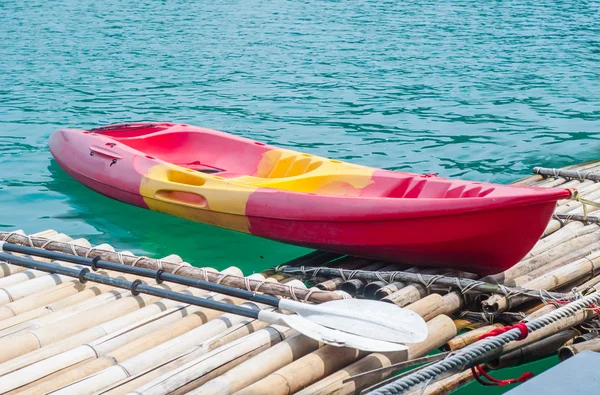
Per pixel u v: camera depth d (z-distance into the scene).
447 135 9.96
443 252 5.07
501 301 4.50
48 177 8.45
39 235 5.62
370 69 13.91
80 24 18.67
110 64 14.42
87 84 12.90
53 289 4.67
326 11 20.64
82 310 4.41
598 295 4.30
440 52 15.43
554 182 7.33
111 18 19.55
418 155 9.14
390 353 3.91
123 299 4.52
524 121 10.59
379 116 10.87
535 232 4.84
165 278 4.59
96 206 7.53
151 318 4.25
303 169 6.66
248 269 6.12
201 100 11.83
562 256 5.31
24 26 18.41
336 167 6.32
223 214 6.05
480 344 3.71
